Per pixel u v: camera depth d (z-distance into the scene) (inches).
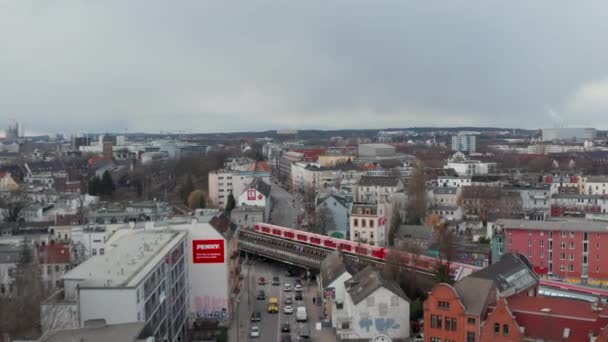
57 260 6756.9
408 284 6003.9
